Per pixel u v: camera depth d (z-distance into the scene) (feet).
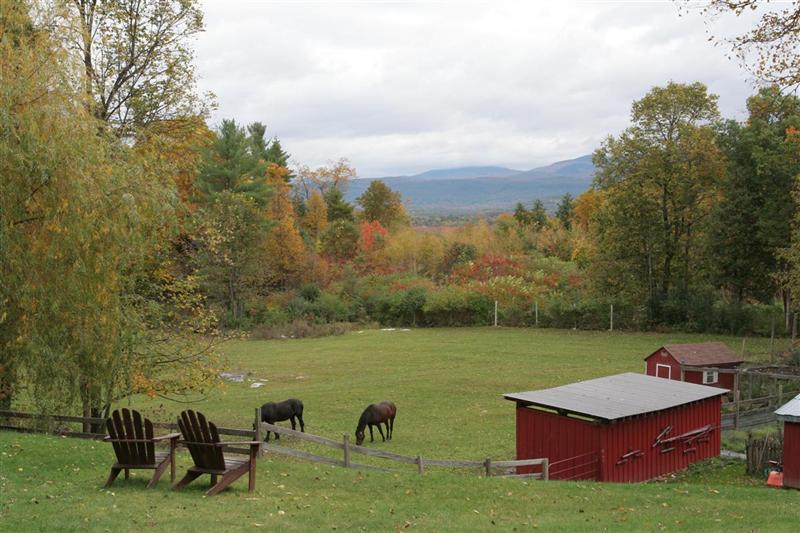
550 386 139.85
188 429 47.65
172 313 86.43
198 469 48.19
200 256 193.16
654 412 81.05
